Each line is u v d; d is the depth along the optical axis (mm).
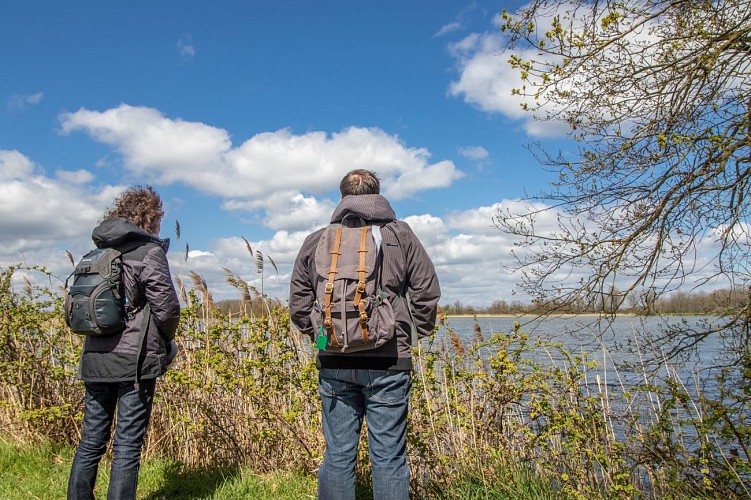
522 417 4219
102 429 3371
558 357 4082
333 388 2803
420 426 4227
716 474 3250
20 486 4258
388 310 2639
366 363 2703
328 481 2791
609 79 4039
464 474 4090
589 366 3869
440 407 4336
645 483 3791
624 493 3488
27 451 5059
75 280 3246
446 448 4277
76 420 5523
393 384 2729
